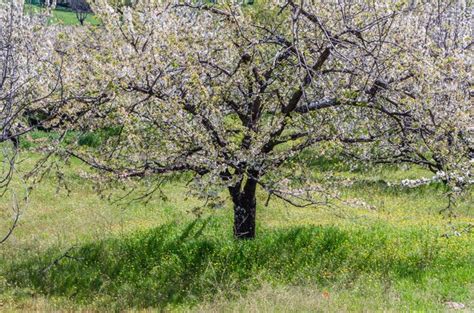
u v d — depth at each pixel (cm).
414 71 1165
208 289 1175
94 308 1148
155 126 1289
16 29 1460
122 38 1196
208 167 1203
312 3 1231
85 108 1205
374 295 1055
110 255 1405
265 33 1332
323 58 1225
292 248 1348
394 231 1455
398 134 1374
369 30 1241
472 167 1256
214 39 1266
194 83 1098
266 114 1433
